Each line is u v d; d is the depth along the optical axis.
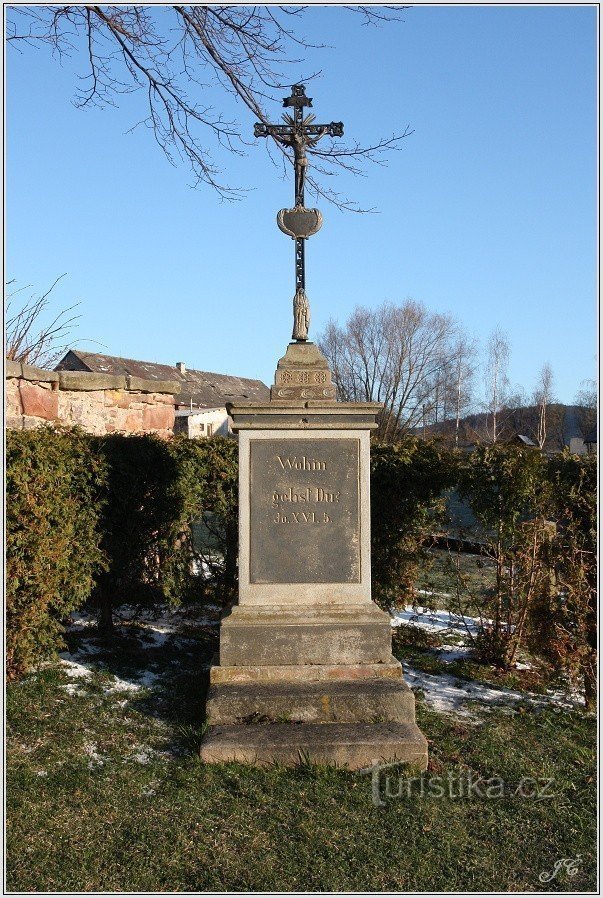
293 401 5.40
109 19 6.41
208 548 8.84
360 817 3.99
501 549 6.80
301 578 5.38
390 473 7.52
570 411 50.53
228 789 4.25
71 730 4.98
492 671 6.68
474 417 45.53
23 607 5.73
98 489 6.80
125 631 7.56
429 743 5.00
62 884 3.35
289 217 5.67
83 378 8.73
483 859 3.65
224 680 5.14
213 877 3.43
